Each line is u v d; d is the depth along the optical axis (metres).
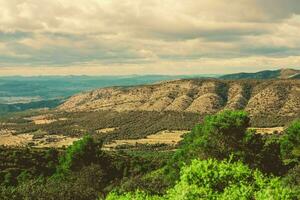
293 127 60.22
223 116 54.31
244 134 53.72
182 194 17.09
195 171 18.31
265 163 54.16
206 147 52.00
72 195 32.00
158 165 92.38
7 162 87.44
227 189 17.09
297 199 16.34
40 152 104.94
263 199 15.73
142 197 19.45
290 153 59.78
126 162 88.56
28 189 30.77
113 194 20.30
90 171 55.53
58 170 72.06
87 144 72.00
